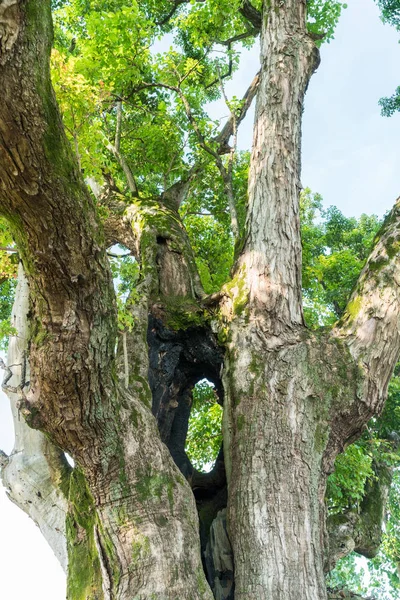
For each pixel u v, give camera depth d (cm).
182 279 678
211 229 1195
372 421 1102
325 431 519
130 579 406
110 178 901
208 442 1022
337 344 550
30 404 391
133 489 423
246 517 483
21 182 301
